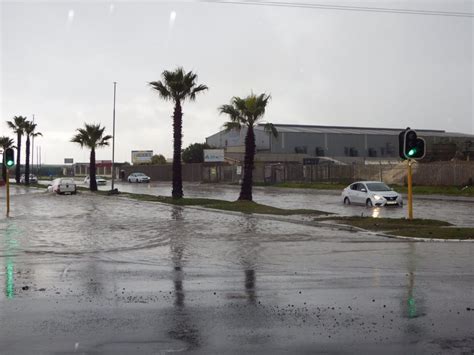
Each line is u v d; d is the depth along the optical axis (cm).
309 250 1397
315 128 9438
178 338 625
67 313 740
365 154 9162
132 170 9550
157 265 1170
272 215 2459
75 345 599
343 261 1209
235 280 988
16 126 7438
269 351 577
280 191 5166
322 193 4719
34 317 718
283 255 1311
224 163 8194
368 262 1193
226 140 9869
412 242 1555
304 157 8388
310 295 852
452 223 2080
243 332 648
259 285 938
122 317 718
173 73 3506
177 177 3597
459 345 597
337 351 577
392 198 3058
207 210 2864
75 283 961
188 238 1675
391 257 1266
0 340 618
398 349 583
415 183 5072
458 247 1441
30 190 5944
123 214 2636
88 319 708
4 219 2358
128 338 625
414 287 912
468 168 4672
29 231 1878
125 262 1214
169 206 3216
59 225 2092
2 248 1453
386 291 880
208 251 1390
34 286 934
